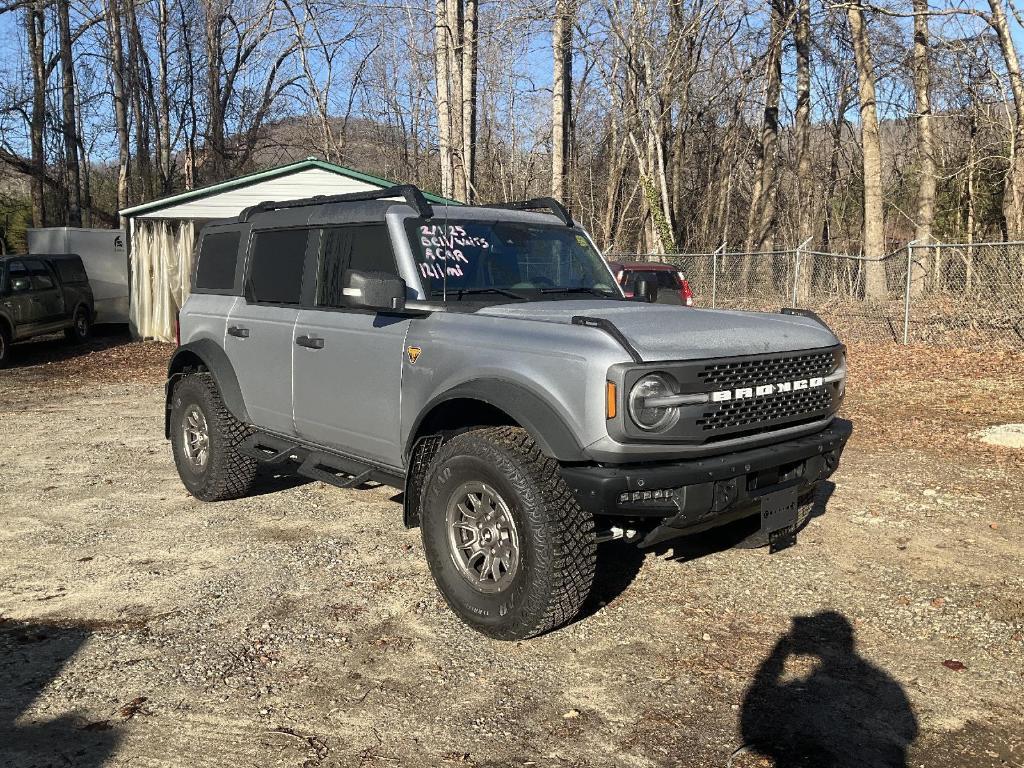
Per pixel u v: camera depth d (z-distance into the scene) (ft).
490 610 13.19
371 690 11.77
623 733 10.73
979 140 86.33
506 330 13.60
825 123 119.24
